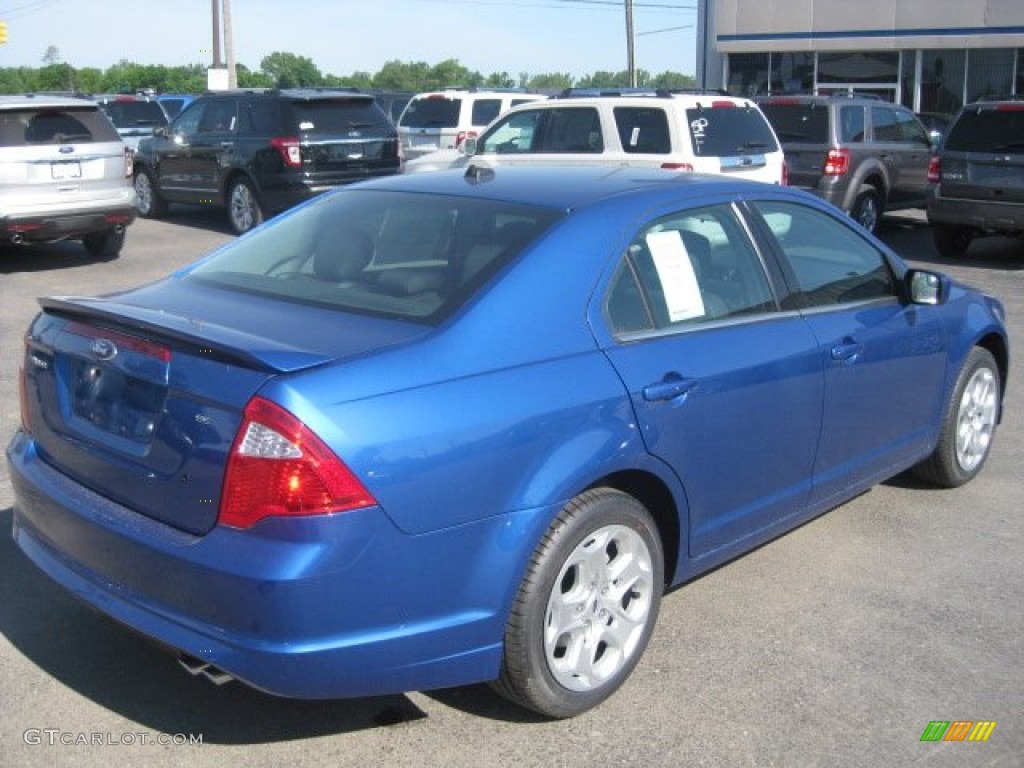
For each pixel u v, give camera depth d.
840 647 4.11
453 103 17.80
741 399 4.03
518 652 3.36
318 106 14.77
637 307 3.81
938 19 25.97
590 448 3.44
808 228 4.72
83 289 11.30
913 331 5.07
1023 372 8.24
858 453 4.85
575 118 11.56
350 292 3.69
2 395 7.27
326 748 3.42
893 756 3.44
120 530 3.23
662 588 3.86
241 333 3.28
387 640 3.10
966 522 5.37
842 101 14.30
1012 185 12.77
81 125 12.30
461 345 3.31
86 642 4.04
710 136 11.04
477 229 3.84
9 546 4.82
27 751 3.37
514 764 3.35
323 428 2.97
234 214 15.57
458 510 3.16
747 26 28.86
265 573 2.92
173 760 3.35
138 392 3.34
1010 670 3.96
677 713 3.65
